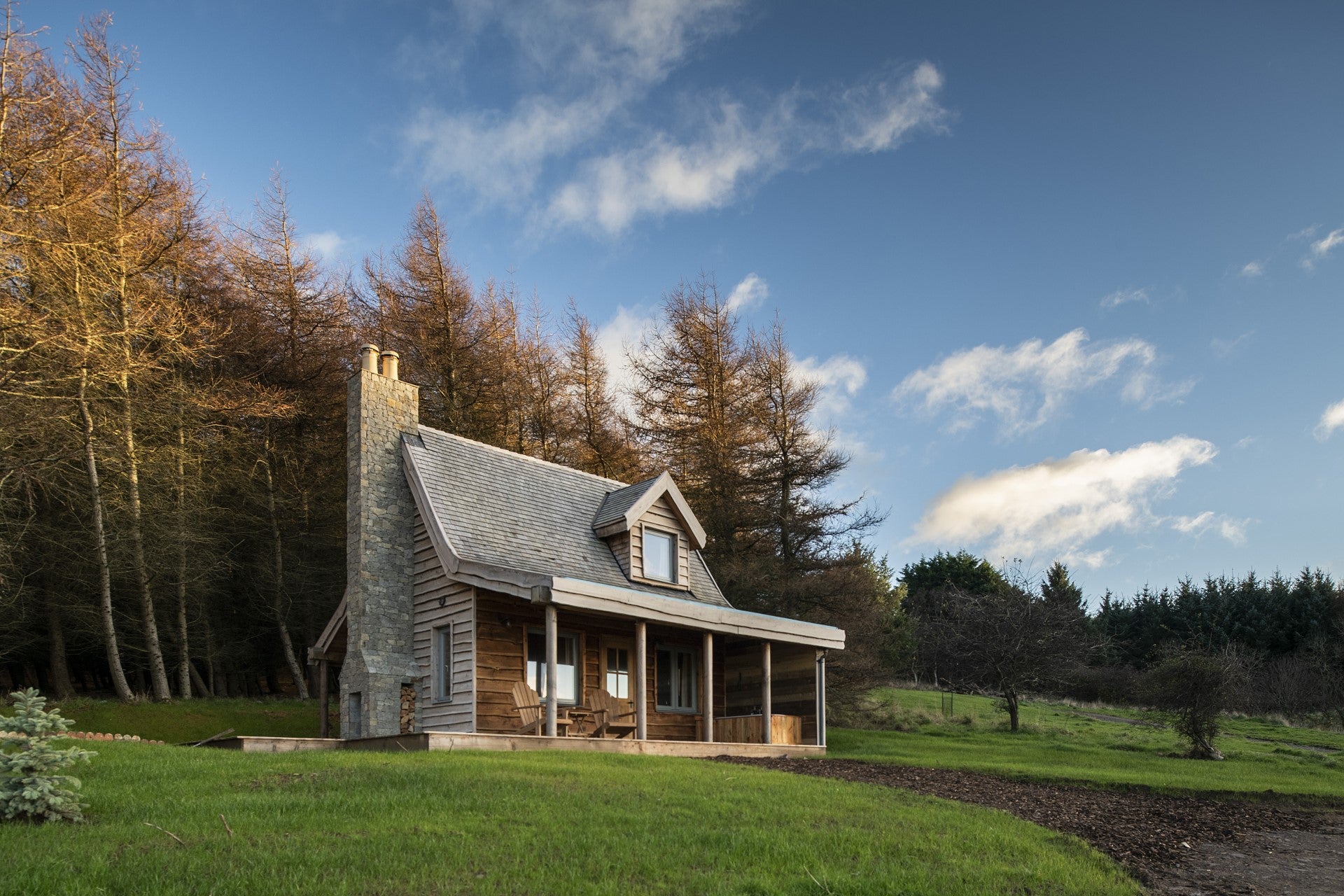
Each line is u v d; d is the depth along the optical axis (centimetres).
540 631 1955
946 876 842
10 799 861
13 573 2425
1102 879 903
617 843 873
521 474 2206
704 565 2520
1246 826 1359
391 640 1872
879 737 2867
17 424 2055
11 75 1934
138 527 2466
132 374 2352
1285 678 4406
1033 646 3228
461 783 1090
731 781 1270
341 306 3178
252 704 2559
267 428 3025
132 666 3070
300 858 769
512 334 3456
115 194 2302
